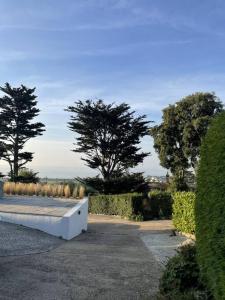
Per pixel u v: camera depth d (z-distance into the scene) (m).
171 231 20.30
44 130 55.81
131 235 19.17
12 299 8.12
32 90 55.47
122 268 11.23
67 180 43.75
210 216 5.91
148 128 51.50
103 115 49.94
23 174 48.81
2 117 53.91
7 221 17.62
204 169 6.40
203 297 6.62
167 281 7.52
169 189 47.72
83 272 10.60
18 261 11.52
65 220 16.84
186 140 47.75
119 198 30.97
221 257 5.45
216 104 48.69
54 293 8.64
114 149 50.19
